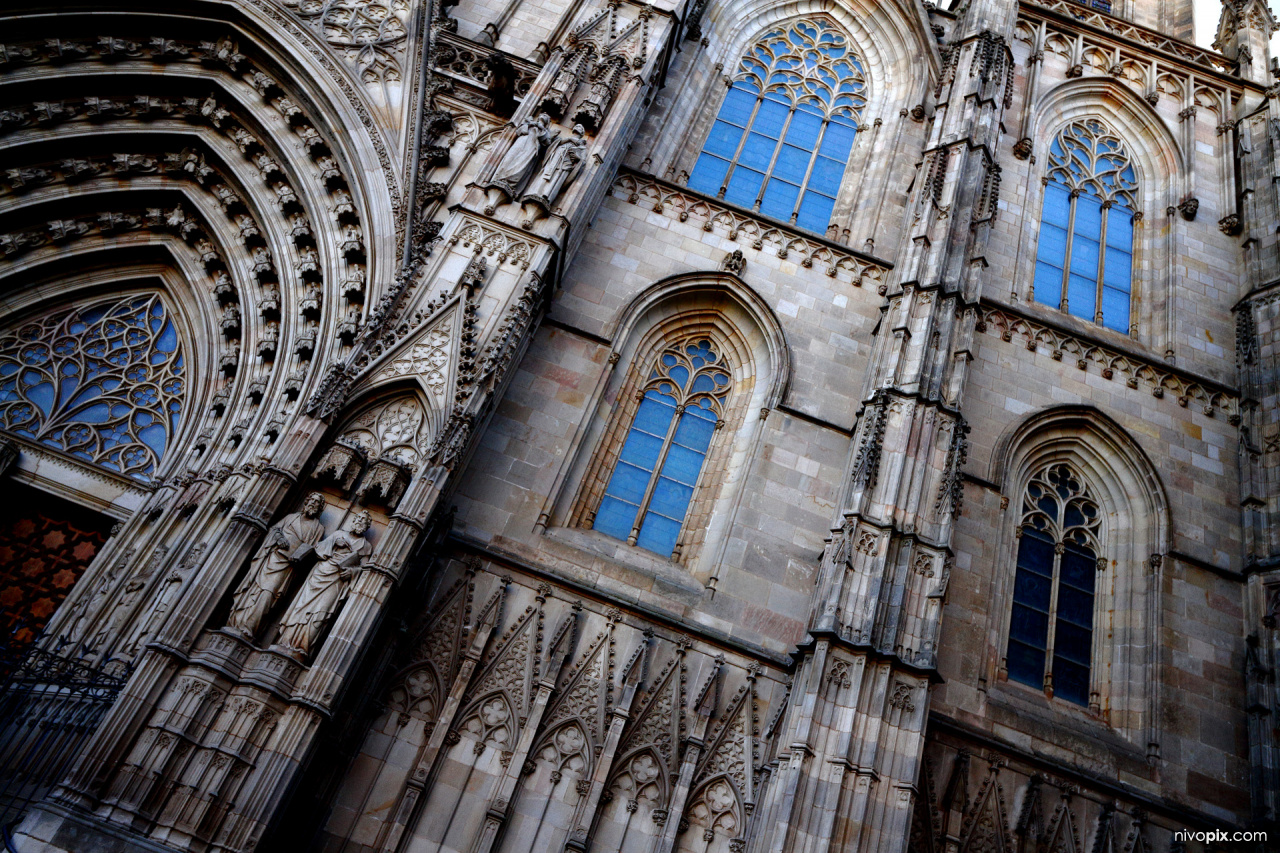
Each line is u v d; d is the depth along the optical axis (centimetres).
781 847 1822
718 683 2192
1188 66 3809
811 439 2575
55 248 2644
